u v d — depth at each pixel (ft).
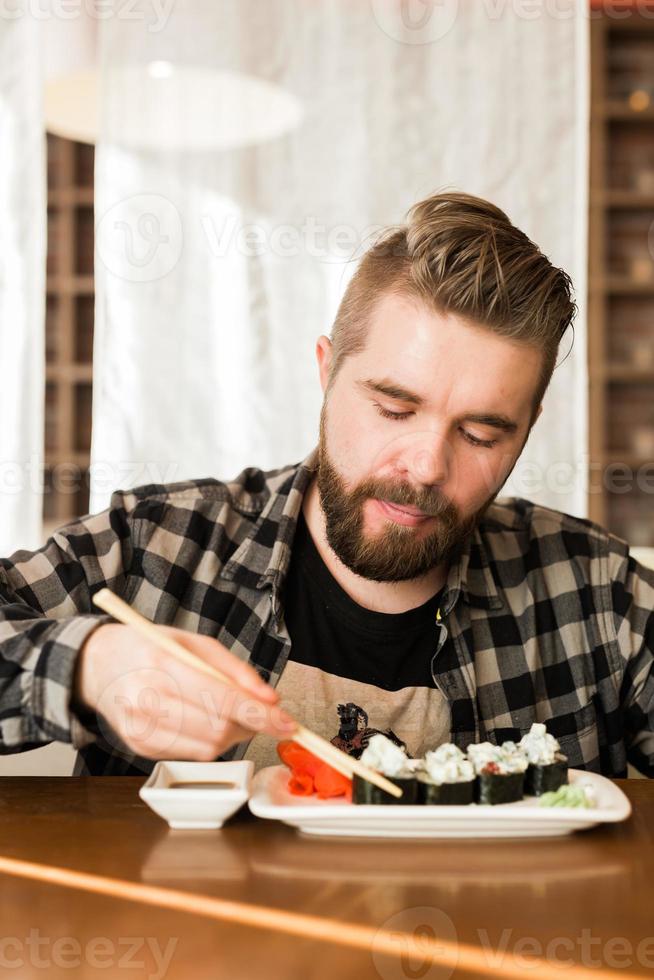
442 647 3.51
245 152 6.20
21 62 6.18
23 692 2.61
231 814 2.47
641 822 2.57
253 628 3.57
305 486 3.67
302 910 2.00
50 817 2.59
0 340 6.18
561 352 6.15
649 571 4.09
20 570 3.45
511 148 6.24
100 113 6.17
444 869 2.21
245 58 6.20
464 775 2.47
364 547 3.22
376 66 6.23
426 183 6.24
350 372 3.18
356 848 2.34
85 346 9.45
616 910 2.01
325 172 6.23
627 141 11.26
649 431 11.22
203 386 6.17
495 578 3.85
